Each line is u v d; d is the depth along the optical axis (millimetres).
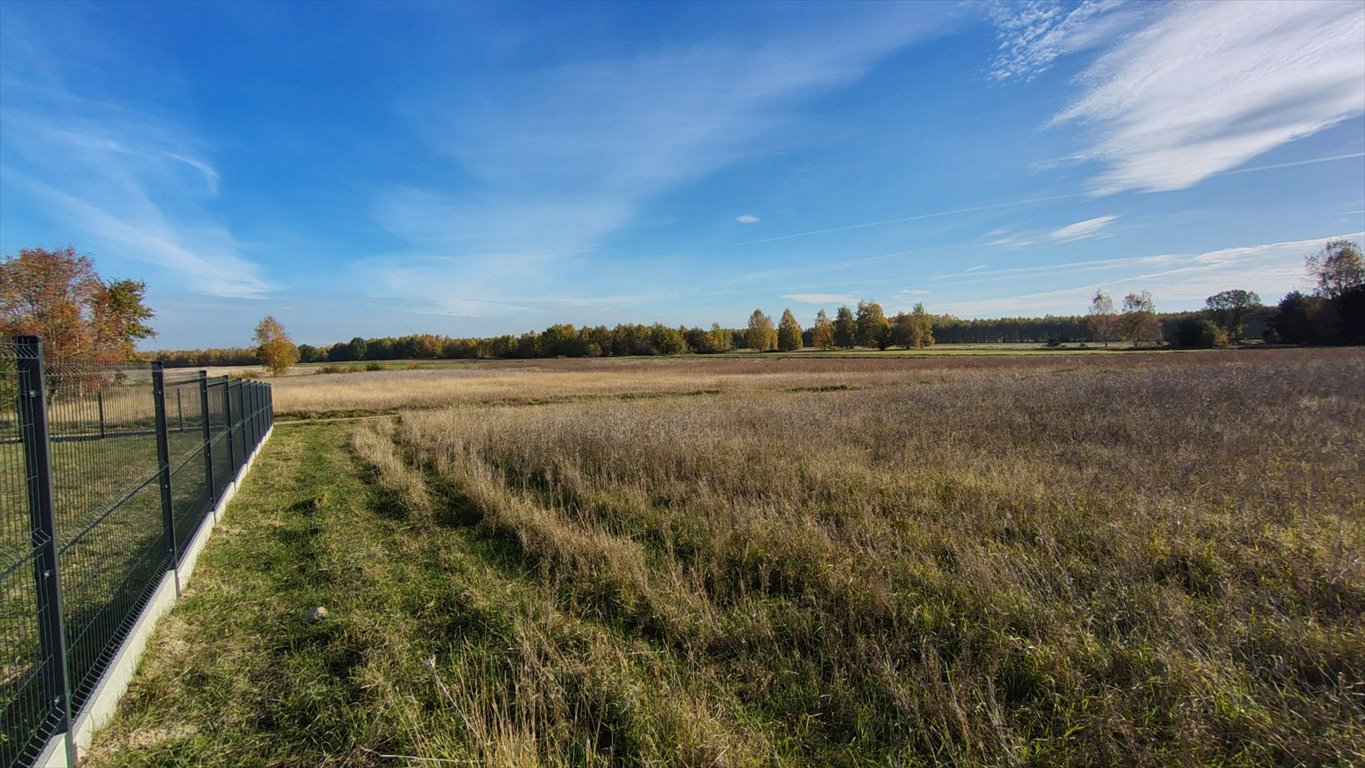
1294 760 2633
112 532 3736
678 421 12172
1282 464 7559
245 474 10531
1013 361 46125
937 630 3949
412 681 3676
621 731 3098
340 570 5637
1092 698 3113
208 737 3191
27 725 2719
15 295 20812
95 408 3977
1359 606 3891
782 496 6910
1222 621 3734
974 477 7277
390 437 15219
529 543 5980
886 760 2898
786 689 3492
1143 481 6809
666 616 4289
